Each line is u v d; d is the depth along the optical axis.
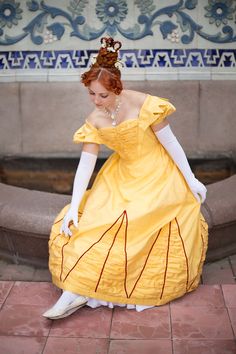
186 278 2.61
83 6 3.88
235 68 3.96
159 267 2.55
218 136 3.95
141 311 2.57
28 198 3.11
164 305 2.61
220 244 3.15
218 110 3.92
